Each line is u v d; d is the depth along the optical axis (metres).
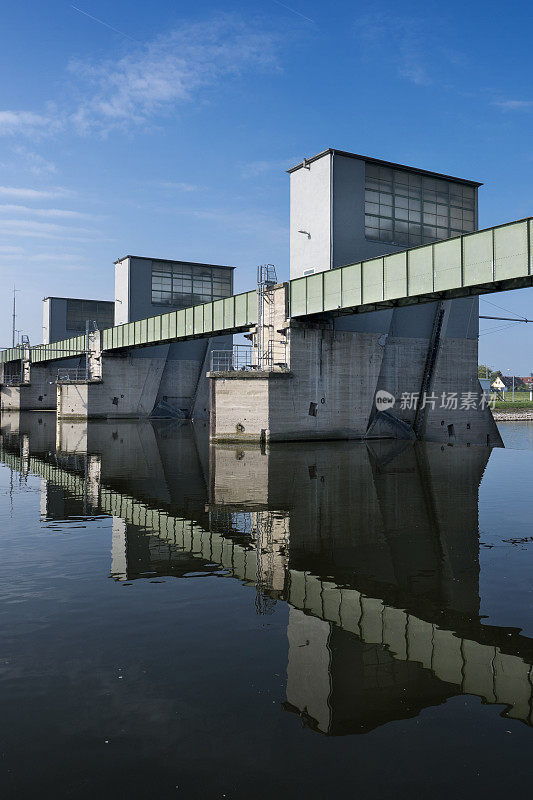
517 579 9.86
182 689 6.12
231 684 6.24
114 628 7.74
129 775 4.77
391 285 32.66
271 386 36.88
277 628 7.74
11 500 17.34
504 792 4.58
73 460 27.48
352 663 6.73
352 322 39.78
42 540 12.56
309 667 6.61
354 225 39.22
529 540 12.46
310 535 12.91
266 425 36.66
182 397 70.25
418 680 6.36
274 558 11.12
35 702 5.87
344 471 23.38
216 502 16.83
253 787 4.63
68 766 4.88
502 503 16.56
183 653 6.97
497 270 27.78
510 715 5.71
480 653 7.04
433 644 7.27
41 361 85.88
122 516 15.05
